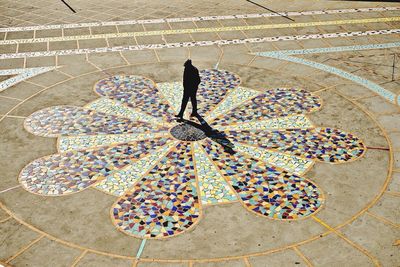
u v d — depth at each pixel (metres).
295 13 17.41
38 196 8.27
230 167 8.99
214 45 14.49
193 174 8.80
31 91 11.66
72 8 17.56
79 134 10.00
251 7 18.03
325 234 7.48
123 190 8.40
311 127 10.31
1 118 10.50
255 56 13.78
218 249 7.20
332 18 16.92
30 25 15.85
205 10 17.58
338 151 9.51
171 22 16.27
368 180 8.70
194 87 10.11
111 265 6.91
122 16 16.77
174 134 10.00
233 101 11.35
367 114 10.84
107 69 12.86
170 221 7.72
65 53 13.78
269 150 9.51
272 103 11.27
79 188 8.45
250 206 8.04
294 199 8.21
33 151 9.43
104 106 11.08
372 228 7.60
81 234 7.48
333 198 8.24
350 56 13.85
